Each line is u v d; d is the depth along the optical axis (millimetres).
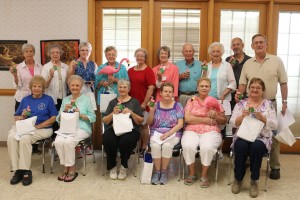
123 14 3904
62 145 2879
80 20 3826
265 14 3855
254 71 2961
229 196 2637
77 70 3426
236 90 3273
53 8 3832
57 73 3439
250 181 2746
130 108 3041
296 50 3900
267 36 3822
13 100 4008
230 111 3219
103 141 2945
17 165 2855
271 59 2906
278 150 2979
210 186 2844
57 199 2535
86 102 3156
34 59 3924
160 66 3459
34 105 3107
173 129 2912
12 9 3865
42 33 3879
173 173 3178
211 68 3291
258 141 2645
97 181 2930
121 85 3033
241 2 3816
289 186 2861
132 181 2941
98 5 3887
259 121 2656
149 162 2873
